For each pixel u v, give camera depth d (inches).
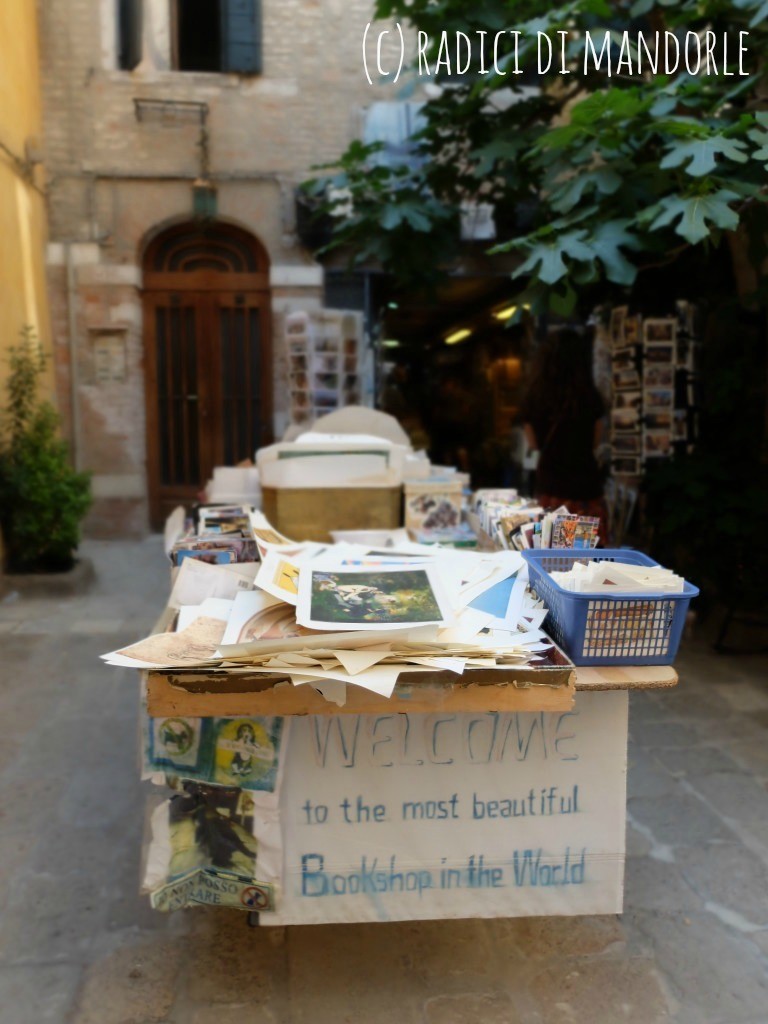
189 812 78.2
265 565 86.1
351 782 79.5
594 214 164.1
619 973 86.5
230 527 117.3
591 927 93.8
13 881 101.5
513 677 70.4
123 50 294.4
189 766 77.0
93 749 138.8
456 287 325.4
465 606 81.8
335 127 301.9
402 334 457.7
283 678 69.9
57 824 115.0
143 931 92.6
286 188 302.0
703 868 104.9
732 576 192.1
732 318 200.7
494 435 382.3
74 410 305.0
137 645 73.9
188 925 93.6
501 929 93.7
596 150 166.6
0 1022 79.1
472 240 293.9
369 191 239.1
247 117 299.4
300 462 128.2
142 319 312.2
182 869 78.4
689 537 194.1
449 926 94.1
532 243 161.0
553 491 183.5
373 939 91.8
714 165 131.3
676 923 94.5
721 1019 80.3
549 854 82.3
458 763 80.2
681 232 133.2
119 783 127.0
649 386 223.3
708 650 187.2
